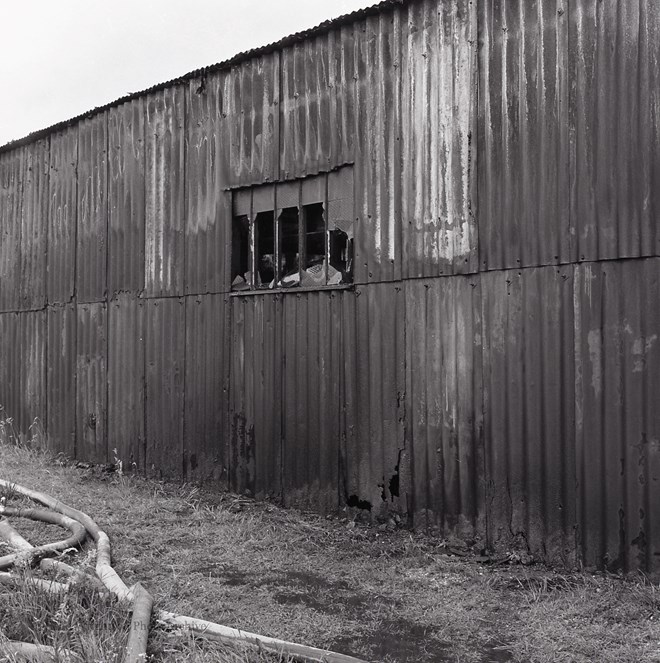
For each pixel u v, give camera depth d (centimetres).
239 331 754
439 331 593
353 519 646
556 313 528
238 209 764
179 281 818
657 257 485
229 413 760
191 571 525
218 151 778
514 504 546
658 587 472
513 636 418
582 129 518
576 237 519
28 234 1048
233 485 752
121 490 782
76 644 378
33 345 1032
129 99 881
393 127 627
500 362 556
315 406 680
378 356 634
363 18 648
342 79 665
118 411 890
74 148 966
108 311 909
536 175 539
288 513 682
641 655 388
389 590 493
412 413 609
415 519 604
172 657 375
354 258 654
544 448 532
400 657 392
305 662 373
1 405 1088
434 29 600
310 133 692
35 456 960
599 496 505
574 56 522
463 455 575
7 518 646
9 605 424
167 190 833
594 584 487
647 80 490
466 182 578
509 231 554
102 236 920
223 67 770
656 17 487
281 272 725
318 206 698
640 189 492
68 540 555
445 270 590
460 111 582
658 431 482
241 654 376
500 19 560
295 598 477
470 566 537
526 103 546
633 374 493
